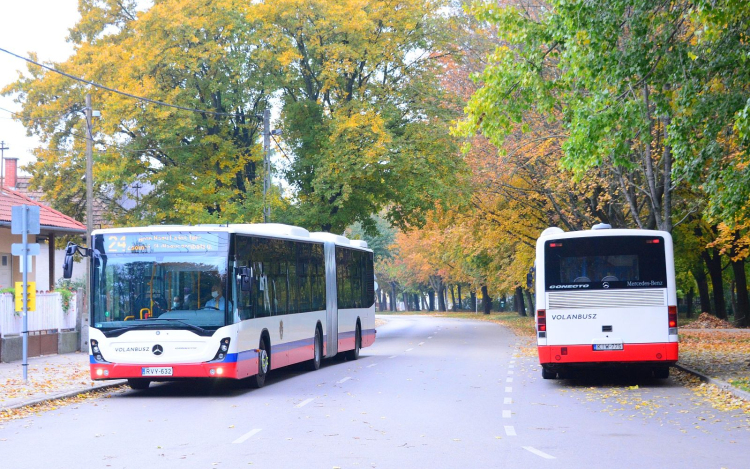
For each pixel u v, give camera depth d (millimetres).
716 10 14172
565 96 17047
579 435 10930
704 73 15820
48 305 25109
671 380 18344
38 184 36750
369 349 31672
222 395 16469
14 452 10023
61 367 21234
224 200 34250
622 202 31766
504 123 16906
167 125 33062
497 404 14375
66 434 11492
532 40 16531
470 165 35656
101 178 32969
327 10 34281
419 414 13109
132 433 11477
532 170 33438
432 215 40438
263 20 35031
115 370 16266
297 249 21016
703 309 48312
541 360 17391
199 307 16359
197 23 33500
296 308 20672
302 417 12891
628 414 12977
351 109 34719
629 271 17266
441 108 35906
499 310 103438
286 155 37656
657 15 16125
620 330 17172
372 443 10367
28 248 17812
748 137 14133
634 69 15703
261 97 37094
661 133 25859
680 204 33594
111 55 34281
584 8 15203
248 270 16297
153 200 35125
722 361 20922
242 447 10148
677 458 9234
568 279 17391
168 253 16594
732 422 11938
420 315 92312
